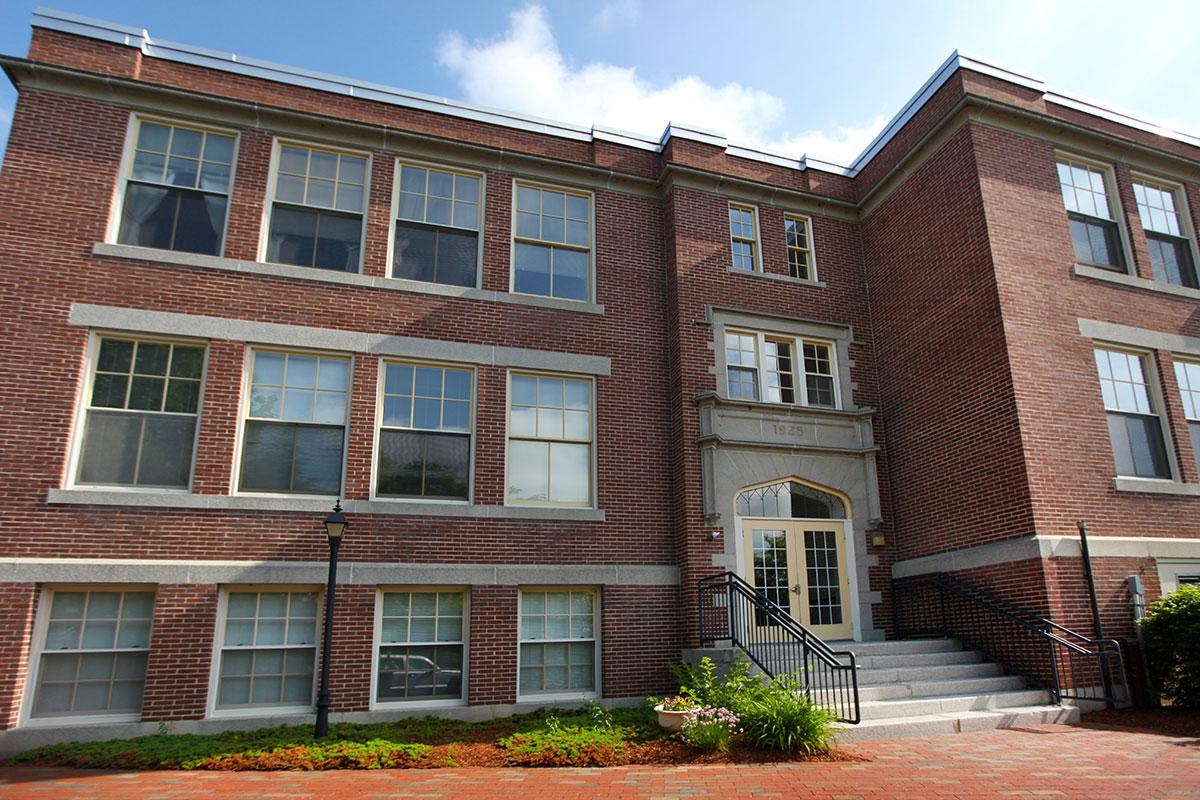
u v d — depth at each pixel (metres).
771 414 13.88
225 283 11.84
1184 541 12.50
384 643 11.38
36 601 10.04
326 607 9.99
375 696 11.10
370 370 12.26
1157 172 15.12
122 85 12.00
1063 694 10.88
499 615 11.83
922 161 14.68
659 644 12.58
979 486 12.60
